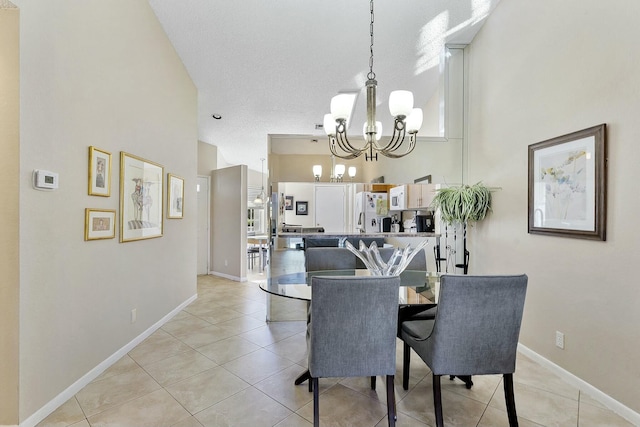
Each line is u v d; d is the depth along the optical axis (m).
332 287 1.68
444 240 3.84
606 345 2.07
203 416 1.95
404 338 2.19
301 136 3.84
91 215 2.35
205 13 3.26
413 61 3.96
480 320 1.72
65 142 2.10
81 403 2.08
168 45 3.63
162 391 2.22
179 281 4.05
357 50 3.76
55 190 2.02
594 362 2.15
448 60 3.79
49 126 1.97
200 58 3.97
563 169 2.39
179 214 4.01
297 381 2.32
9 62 1.76
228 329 3.45
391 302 1.73
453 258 3.79
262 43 3.67
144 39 3.10
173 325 3.56
